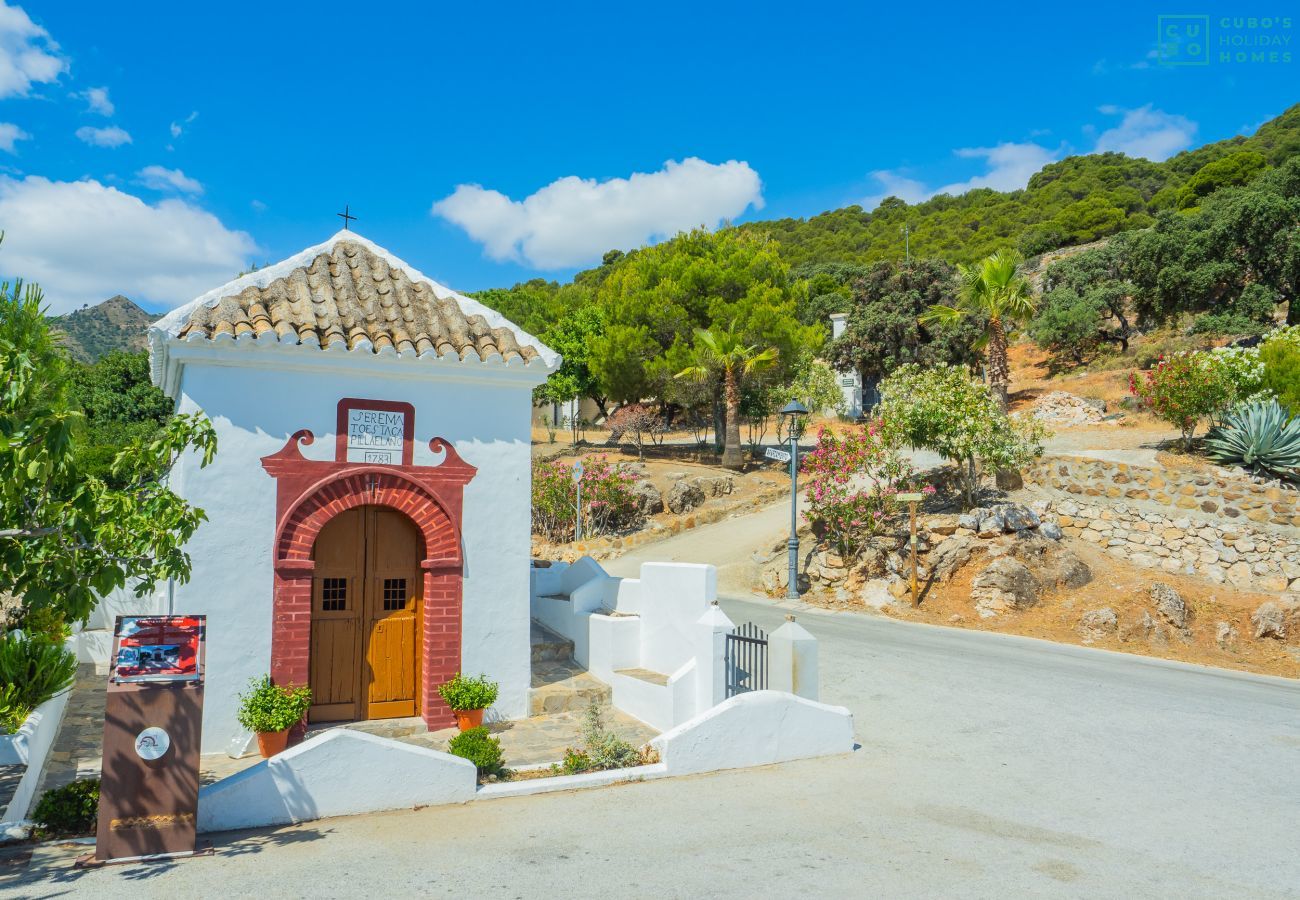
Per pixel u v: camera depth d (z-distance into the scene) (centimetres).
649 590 1158
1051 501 2242
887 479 2225
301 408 957
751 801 750
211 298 988
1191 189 7244
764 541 2492
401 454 998
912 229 10231
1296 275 4241
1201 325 4341
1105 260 5388
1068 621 1762
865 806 740
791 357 3512
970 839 660
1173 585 1878
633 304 3606
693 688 1004
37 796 738
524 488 1064
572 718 1052
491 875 571
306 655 940
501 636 1041
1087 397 3656
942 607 1878
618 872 580
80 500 606
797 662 952
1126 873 595
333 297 1066
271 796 678
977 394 2191
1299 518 1975
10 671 873
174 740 611
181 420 683
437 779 738
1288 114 9919
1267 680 1467
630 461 3541
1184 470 2241
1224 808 750
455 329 1077
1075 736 996
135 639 619
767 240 3838
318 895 532
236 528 920
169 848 602
